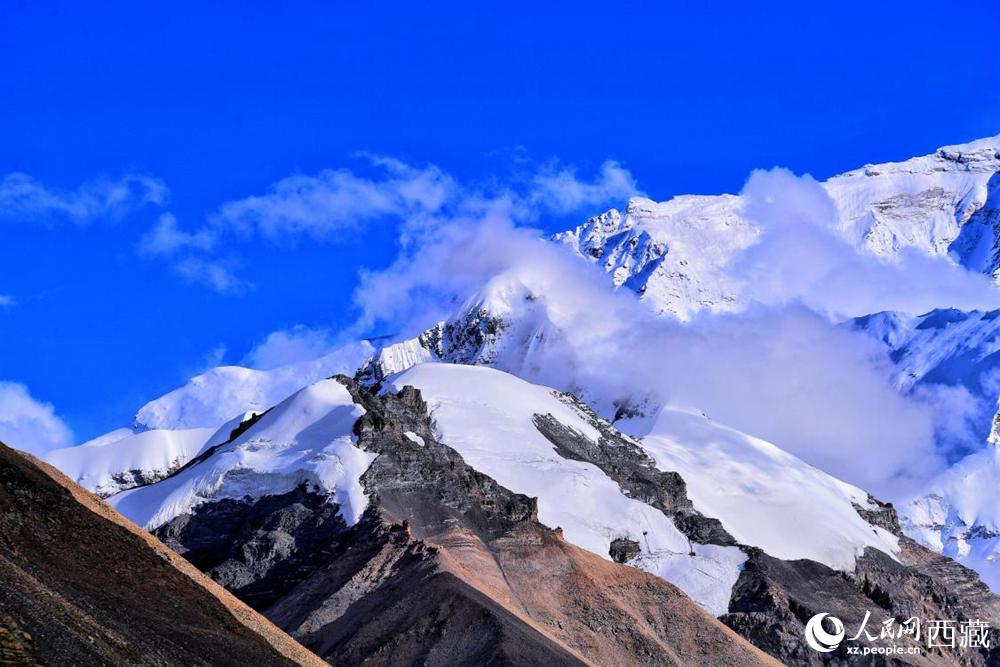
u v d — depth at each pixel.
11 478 131.12
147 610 123.75
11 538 124.06
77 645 95.81
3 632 90.25
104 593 122.75
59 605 101.50
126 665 98.62
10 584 100.12
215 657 121.25
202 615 130.88
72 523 131.88
